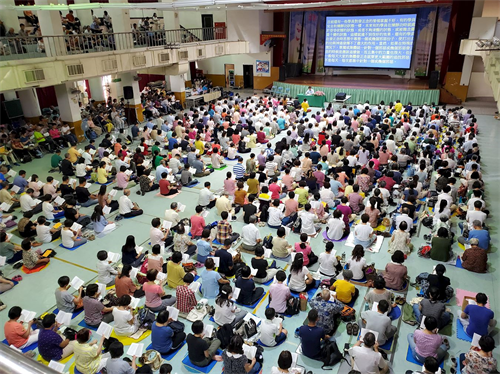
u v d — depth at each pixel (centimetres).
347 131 1667
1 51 1334
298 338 646
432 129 1600
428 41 2567
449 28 2453
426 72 2647
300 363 597
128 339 646
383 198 1039
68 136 1697
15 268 858
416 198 1060
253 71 3039
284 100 2272
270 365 591
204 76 3188
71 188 1190
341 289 697
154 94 2441
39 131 1664
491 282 775
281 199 1121
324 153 1398
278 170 1339
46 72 1391
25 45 1445
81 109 2152
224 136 1628
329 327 623
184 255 798
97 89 2461
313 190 1154
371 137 1536
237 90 3072
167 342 609
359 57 2778
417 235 948
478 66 2497
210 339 608
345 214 945
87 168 1357
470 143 1371
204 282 729
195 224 916
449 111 1948
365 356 518
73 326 676
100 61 1605
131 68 1772
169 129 1788
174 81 2425
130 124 2138
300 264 720
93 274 837
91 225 1008
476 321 623
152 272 676
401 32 2588
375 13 2639
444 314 648
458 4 2284
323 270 776
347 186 1073
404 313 685
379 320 595
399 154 1340
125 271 700
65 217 1074
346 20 2725
